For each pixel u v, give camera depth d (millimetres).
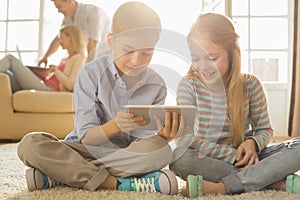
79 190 1222
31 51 5125
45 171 1240
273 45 4629
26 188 1315
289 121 4172
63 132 3662
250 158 1291
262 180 1222
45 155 1231
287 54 4570
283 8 4637
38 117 3627
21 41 5141
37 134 1277
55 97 3619
